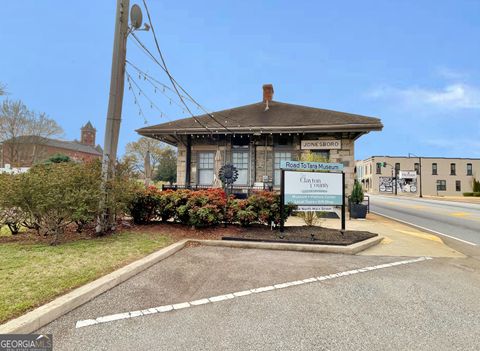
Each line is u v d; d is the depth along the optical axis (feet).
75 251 16.47
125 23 22.40
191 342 8.45
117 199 21.30
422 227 35.12
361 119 43.45
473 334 9.18
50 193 17.42
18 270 13.02
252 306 10.95
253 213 23.29
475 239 27.63
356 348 8.29
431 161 167.84
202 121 49.49
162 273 14.43
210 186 47.03
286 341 8.59
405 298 12.01
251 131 43.52
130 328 9.16
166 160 150.61
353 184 43.04
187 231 22.85
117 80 22.06
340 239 21.53
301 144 44.93
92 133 288.71
